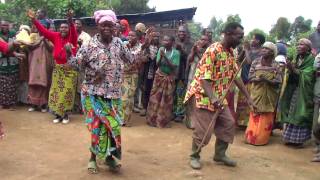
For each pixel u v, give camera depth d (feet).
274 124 24.68
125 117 24.66
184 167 17.61
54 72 24.47
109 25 15.21
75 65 15.42
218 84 16.53
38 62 26.50
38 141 20.53
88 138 21.44
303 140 21.99
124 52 15.93
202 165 17.98
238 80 17.46
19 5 49.42
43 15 28.22
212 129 16.76
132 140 21.72
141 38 26.61
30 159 17.74
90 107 15.56
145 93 27.61
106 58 15.24
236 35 16.12
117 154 15.69
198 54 25.25
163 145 21.07
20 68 28.02
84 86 15.70
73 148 19.58
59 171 16.38
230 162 18.03
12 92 27.73
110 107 15.56
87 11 44.55
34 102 26.99
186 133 23.98
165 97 24.98
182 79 26.43
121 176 16.11
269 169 18.22
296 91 22.02
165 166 17.66
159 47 26.63
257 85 21.88
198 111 16.93
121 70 15.75
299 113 21.62
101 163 17.37
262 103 21.81
